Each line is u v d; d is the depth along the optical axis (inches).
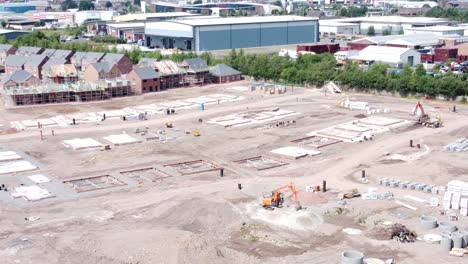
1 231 2311.8
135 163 3319.4
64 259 2038.6
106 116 4613.7
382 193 2765.7
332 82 5871.1
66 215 2493.8
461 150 3506.4
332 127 4192.9
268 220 2407.7
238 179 3011.8
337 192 2787.9
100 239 2158.0
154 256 1973.4
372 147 3649.1
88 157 3442.4
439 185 2874.0
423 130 4077.3
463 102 5152.6
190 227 2338.8
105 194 2778.1
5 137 3929.6
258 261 2015.3
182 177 3051.2
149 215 2481.5
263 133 4045.3
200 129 4183.1
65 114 4731.8
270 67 6604.3
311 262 2014.0
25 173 3122.5
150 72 5885.8
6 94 5137.8
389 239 2203.5
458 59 7165.4
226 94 5713.6
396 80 5531.5
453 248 2103.8
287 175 3088.1
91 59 6717.5
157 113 4756.4
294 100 5354.3
